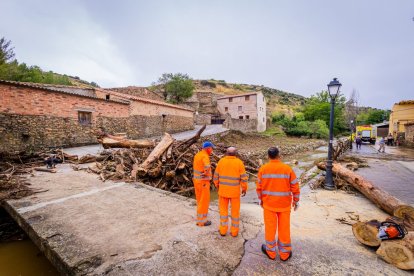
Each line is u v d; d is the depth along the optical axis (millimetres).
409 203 6086
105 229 3873
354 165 11305
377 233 3387
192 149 11305
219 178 3629
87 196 5703
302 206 5652
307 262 2998
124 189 6367
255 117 44062
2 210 5371
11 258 4457
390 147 26172
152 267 2840
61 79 33812
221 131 27578
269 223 3025
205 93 53250
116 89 32688
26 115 12523
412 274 2787
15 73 20484
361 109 78125
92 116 16562
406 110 28625
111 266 2863
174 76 44312
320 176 9195
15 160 9586
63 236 3617
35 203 5137
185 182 9812
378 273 2803
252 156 16734
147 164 8648
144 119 22516
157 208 4902
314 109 47938
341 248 3406
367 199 6262
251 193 8719
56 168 9133
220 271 2762
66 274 2904
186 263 2918
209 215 4559
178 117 29484
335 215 5016
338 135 46062
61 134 14375
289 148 22328
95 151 13398
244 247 3320
